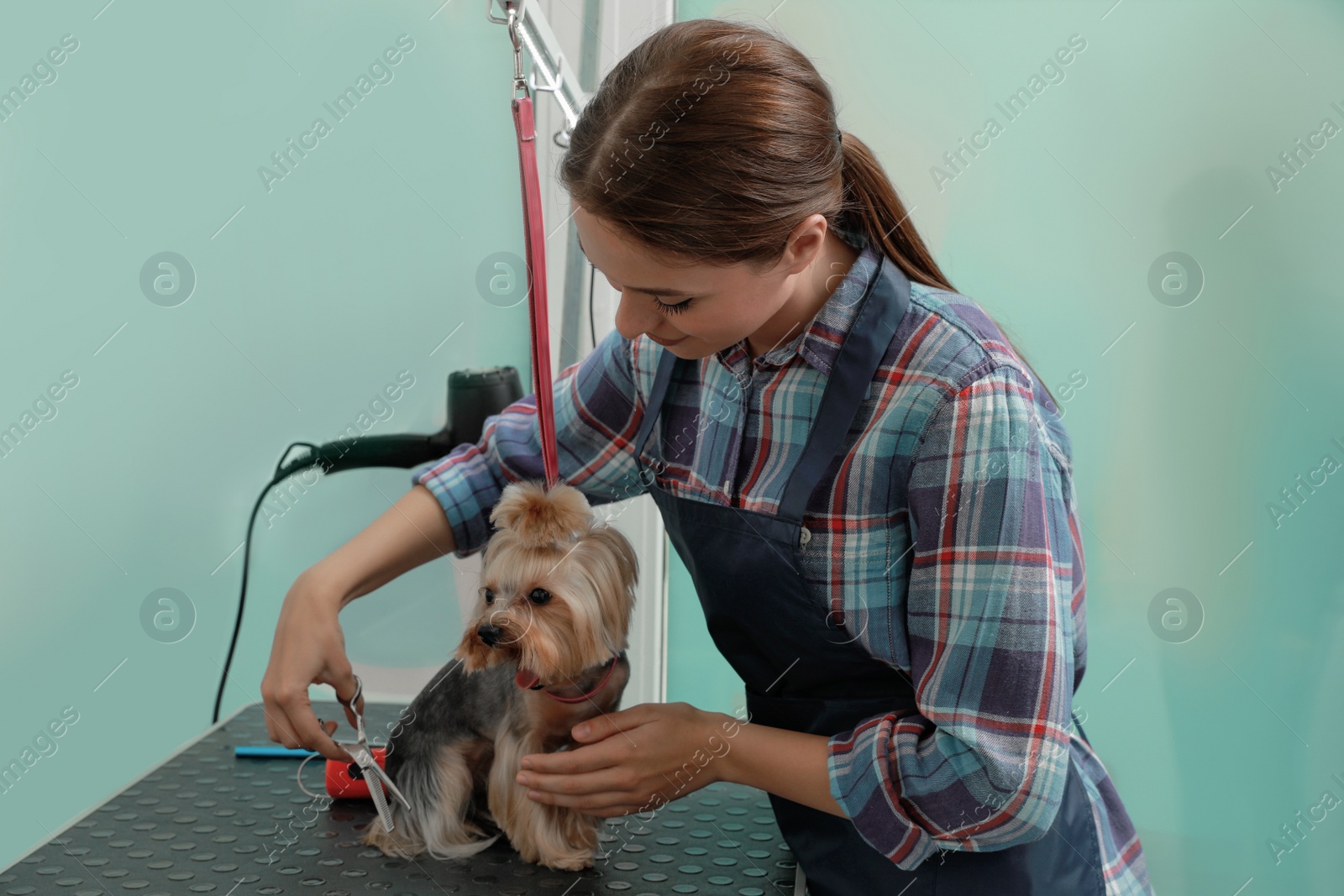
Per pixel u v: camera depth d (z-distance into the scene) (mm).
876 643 795
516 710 887
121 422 1557
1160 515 1677
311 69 1530
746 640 879
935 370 745
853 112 1619
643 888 851
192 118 1516
